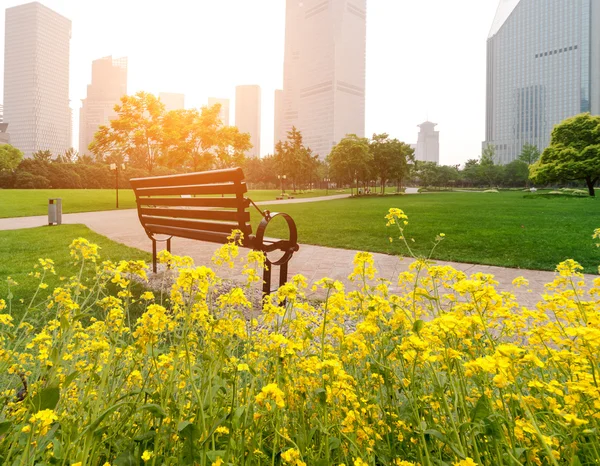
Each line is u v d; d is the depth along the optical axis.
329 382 1.11
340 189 93.25
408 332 1.47
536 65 145.88
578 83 135.88
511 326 1.57
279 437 1.11
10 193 32.44
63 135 194.00
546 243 8.52
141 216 5.23
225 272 5.68
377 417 1.22
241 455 0.94
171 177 4.27
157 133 24.30
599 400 0.87
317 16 187.75
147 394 1.15
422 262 1.80
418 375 1.31
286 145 61.12
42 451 1.05
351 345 1.44
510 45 153.25
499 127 156.88
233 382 1.05
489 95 162.62
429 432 0.94
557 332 1.29
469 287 1.17
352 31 191.12
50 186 53.78
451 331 1.10
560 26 139.75
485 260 6.57
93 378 1.19
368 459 1.05
